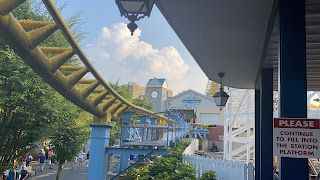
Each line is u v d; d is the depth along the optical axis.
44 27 5.54
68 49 6.68
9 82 7.94
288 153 3.10
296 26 3.25
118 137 20.94
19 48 5.25
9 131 8.76
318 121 3.07
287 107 3.16
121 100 11.61
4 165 8.77
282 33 3.27
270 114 6.70
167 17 4.62
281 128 3.14
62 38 10.61
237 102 21.27
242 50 6.16
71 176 16.31
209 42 5.73
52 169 18.58
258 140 8.45
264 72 6.96
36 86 7.97
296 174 3.06
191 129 36.09
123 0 2.69
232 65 7.48
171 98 46.31
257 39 5.43
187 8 4.28
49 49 6.57
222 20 4.66
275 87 9.78
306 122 3.10
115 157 23.62
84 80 8.89
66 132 12.98
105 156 10.58
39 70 6.20
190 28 5.05
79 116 13.77
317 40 5.16
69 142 13.17
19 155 9.36
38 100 8.44
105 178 10.52
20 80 7.60
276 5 3.82
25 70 7.97
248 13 4.34
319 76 7.95
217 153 38.25
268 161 6.45
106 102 10.67
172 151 13.55
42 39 5.56
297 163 3.07
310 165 12.70
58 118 9.71
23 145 9.07
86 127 14.33
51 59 6.38
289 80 3.18
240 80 9.37
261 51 6.09
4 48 7.72
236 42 5.67
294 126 3.12
